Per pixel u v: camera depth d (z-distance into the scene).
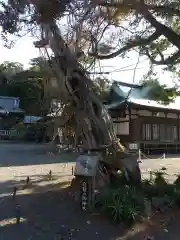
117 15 8.72
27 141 31.94
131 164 8.95
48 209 7.45
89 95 8.72
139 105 22.58
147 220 6.77
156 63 10.69
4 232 6.00
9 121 38.97
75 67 8.58
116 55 9.87
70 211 7.31
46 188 9.53
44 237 5.82
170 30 9.42
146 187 8.75
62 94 9.02
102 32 9.02
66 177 11.52
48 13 7.68
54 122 10.07
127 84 23.34
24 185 9.95
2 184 10.07
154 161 18.38
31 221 6.65
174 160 19.23
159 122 25.23
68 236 5.89
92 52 9.13
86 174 7.34
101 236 5.99
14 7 7.68
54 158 17.30
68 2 7.68
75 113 8.92
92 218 6.85
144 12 8.52
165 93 17.16
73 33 8.55
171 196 8.08
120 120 24.25
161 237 6.12
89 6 7.97
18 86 37.41
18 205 7.64
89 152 8.57
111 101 23.42
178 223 6.89
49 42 8.49
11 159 16.91
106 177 8.42
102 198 7.27
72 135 9.78
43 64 9.13
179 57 10.20
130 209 6.73
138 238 6.00
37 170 13.29
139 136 23.66
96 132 8.76
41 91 11.28
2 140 33.41
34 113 29.09
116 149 9.00
